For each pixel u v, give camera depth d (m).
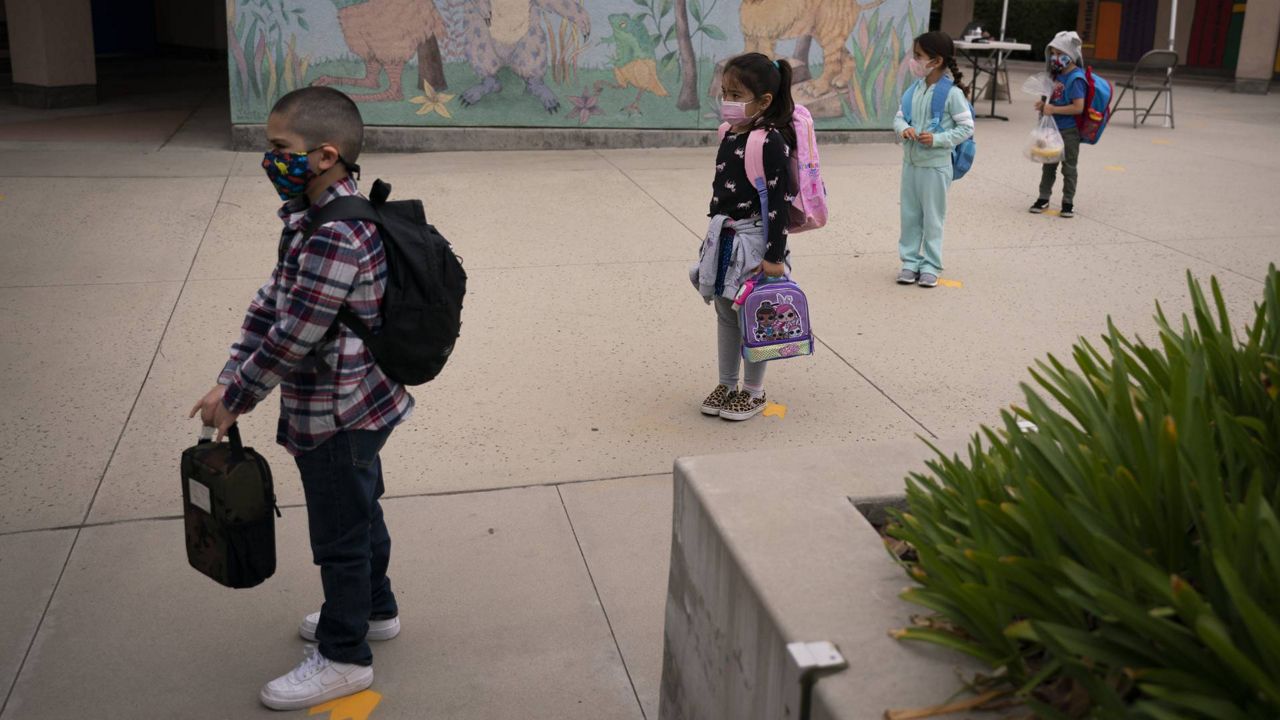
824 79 11.41
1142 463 1.80
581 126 10.85
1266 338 2.31
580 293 6.44
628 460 4.39
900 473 2.58
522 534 3.80
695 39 10.88
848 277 6.91
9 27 12.56
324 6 9.96
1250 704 1.46
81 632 3.18
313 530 2.83
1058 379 2.24
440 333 2.71
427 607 3.36
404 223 2.68
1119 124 13.59
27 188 8.41
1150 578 1.50
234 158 9.81
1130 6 23.62
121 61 17.84
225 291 6.28
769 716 1.97
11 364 5.14
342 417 2.68
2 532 3.69
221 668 3.04
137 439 4.43
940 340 5.81
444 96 10.47
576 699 2.96
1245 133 12.90
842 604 1.99
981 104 15.30
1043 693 1.75
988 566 1.75
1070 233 7.99
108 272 6.56
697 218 8.23
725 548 2.22
